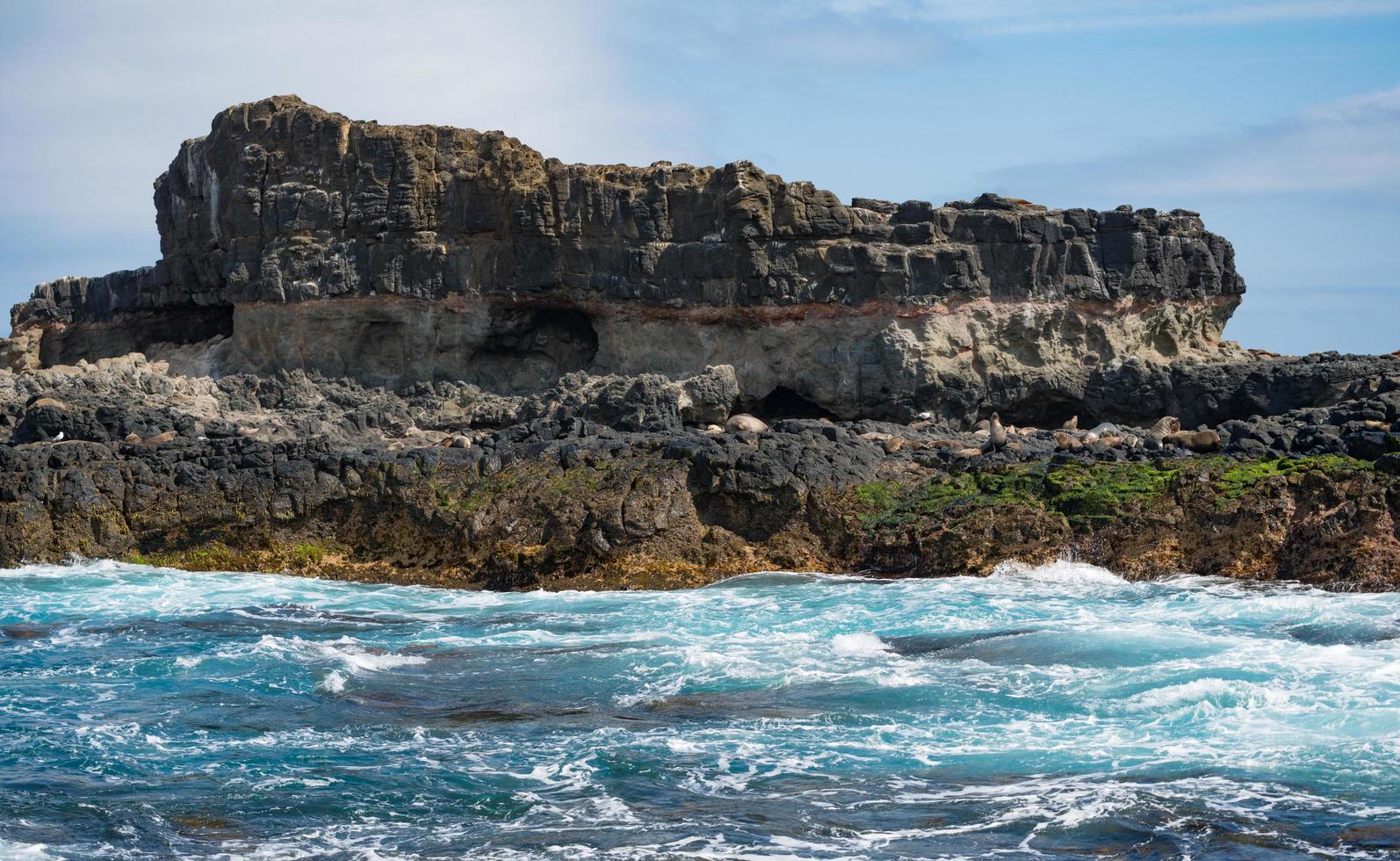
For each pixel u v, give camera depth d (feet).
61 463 127.34
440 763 64.59
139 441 138.31
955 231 160.76
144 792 61.21
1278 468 104.06
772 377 159.63
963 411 156.87
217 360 178.60
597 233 163.02
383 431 156.15
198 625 97.25
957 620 90.68
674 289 160.45
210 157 183.11
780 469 113.50
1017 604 94.63
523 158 166.30
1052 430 152.25
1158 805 56.39
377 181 169.07
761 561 111.55
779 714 70.69
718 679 77.66
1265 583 97.04
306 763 65.00
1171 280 166.40
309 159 174.09
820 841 54.54
